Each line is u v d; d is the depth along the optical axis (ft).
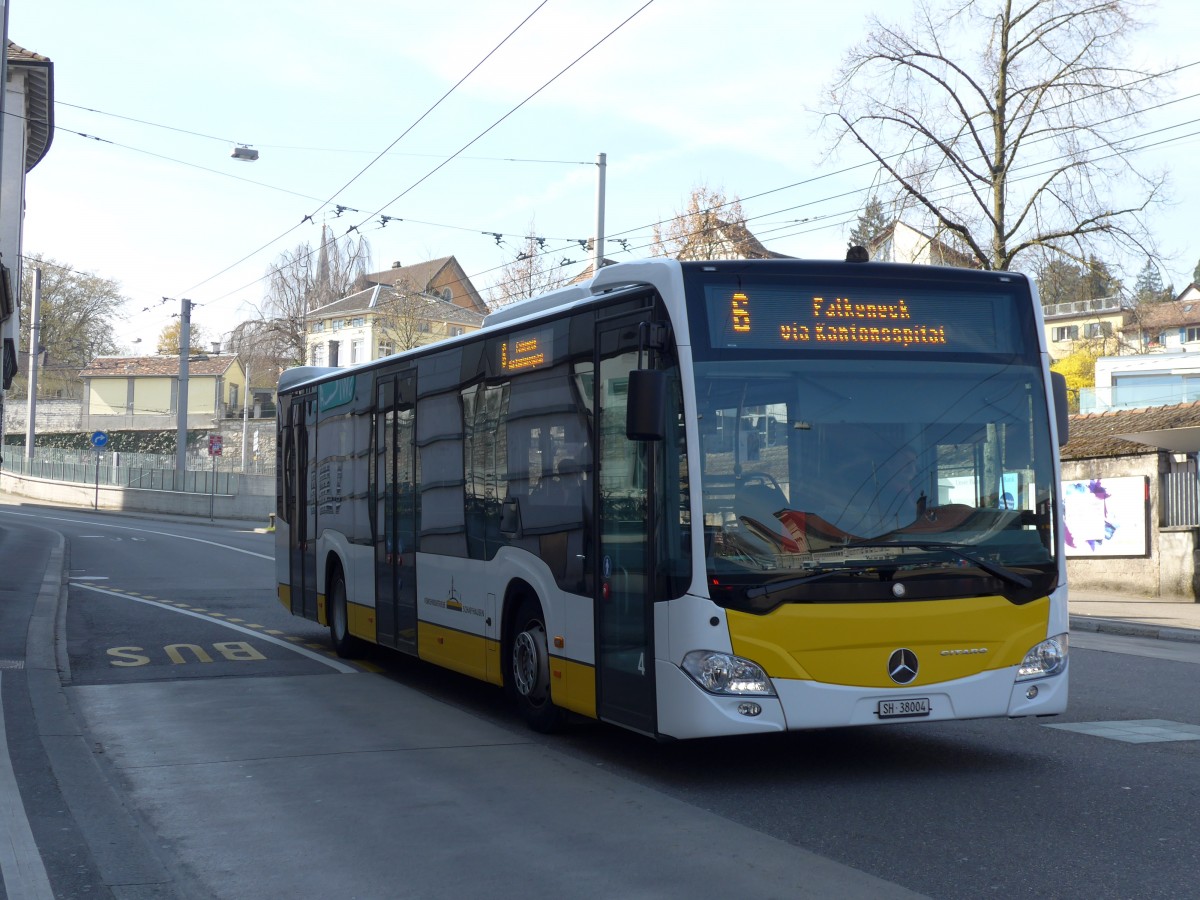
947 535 25.59
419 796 24.86
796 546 24.81
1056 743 29.78
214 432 258.16
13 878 19.29
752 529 24.70
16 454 260.42
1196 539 75.51
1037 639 26.03
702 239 156.46
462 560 34.86
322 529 48.03
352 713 34.86
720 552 24.52
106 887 19.16
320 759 28.55
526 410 31.24
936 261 96.07
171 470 206.18
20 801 24.25
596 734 31.42
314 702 36.78
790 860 19.97
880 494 25.40
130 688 39.42
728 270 25.72
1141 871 19.16
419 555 37.99
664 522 25.14
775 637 24.44
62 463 238.27
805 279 25.98
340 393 46.19
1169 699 37.01
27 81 137.69
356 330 266.16
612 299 27.45
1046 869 19.29
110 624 58.03
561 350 29.63
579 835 21.74
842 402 25.62
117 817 23.39
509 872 19.67
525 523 31.12
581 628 28.35
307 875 19.79
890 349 26.13
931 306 26.58
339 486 46.03
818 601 24.68
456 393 35.63
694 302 25.39
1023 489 26.40
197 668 43.96
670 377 25.31
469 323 251.39
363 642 45.85
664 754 28.89
